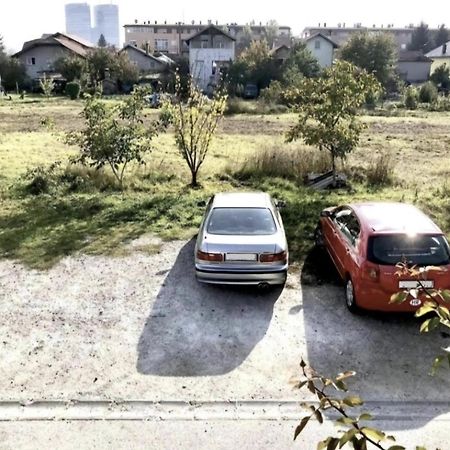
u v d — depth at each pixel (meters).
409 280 6.83
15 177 15.88
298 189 14.80
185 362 6.33
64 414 5.41
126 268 9.17
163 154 20.78
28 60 69.38
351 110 14.50
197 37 70.50
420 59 77.12
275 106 41.69
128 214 12.17
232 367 6.23
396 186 15.50
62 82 59.31
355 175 16.14
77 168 15.29
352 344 6.73
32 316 7.44
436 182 16.16
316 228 10.32
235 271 7.73
